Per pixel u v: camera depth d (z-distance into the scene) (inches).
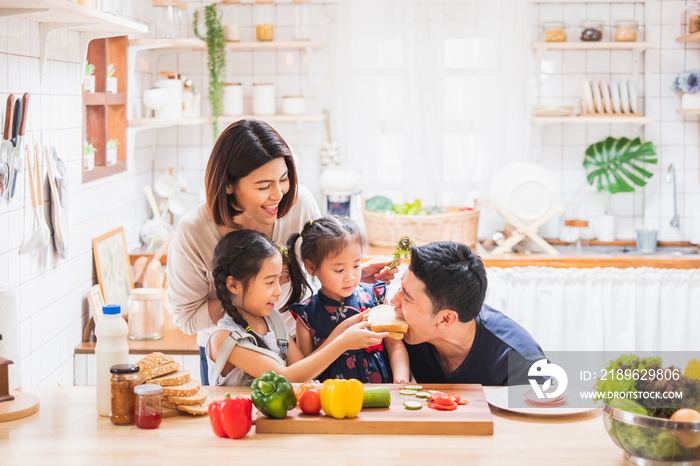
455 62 170.7
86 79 127.5
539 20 169.8
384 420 62.6
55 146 110.0
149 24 159.3
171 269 83.1
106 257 132.3
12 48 93.7
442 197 173.9
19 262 98.3
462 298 71.4
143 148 164.1
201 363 90.3
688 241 171.3
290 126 173.0
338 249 78.4
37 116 102.7
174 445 59.9
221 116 163.3
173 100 149.3
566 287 151.7
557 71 170.7
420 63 169.6
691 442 55.0
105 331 66.2
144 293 126.1
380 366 80.3
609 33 169.8
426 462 56.7
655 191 171.8
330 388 63.3
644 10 168.7
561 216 172.4
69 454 58.2
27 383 101.0
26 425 64.4
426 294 71.4
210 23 158.1
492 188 165.0
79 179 120.8
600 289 151.4
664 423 54.9
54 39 108.5
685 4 165.8
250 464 56.2
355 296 83.6
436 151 172.1
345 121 172.4
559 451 59.1
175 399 66.8
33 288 103.0
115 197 142.5
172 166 173.5
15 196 96.7
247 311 74.5
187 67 171.2
